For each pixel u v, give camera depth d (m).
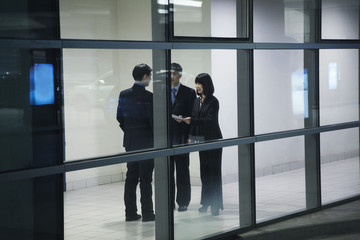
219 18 7.51
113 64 6.54
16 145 5.68
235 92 7.75
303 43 8.68
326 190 9.32
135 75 6.72
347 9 9.41
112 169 6.62
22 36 5.67
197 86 7.35
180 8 7.10
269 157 8.51
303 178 8.84
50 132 5.92
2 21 5.53
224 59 7.61
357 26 9.59
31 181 5.79
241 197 7.84
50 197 5.94
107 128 6.52
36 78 5.80
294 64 8.72
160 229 7.00
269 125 8.45
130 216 6.73
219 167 7.60
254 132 8.05
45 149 5.89
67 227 6.31
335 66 9.55
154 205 6.95
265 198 8.34
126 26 6.69
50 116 5.92
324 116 9.44
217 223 7.59
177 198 7.17
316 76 8.96
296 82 8.75
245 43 7.76
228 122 7.70
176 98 7.14
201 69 7.38
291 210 8.63
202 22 7.31
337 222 8.23
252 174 7.95
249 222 7.92
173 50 7.11
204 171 7.42
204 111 7.41
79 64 6.27
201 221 7.41
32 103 5.78
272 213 8.38
